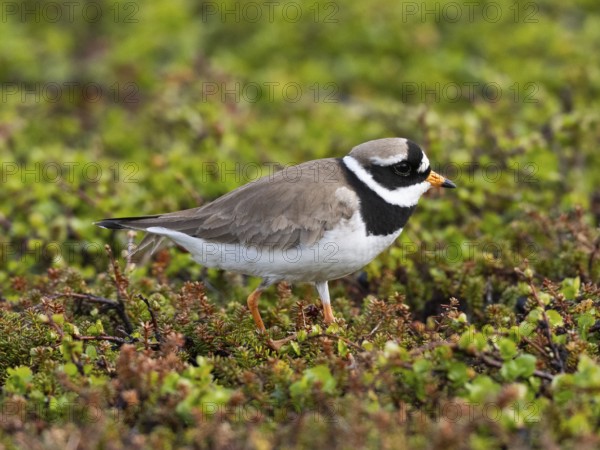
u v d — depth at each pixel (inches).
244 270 469.1
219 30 943.0
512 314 430.0
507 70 822.5
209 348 419.2
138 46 882.1
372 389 350.9
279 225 451.2
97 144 736.3
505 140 616.1
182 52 871.1
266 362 391.2
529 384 356.5
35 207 598.5
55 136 780.6
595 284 466.3
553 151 665.6
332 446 323.3
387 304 447.8
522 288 470.0
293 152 715.4
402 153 467.2
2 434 335.0
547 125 679.1
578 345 369.1
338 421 333.7
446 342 368.2
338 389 355.9
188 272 542.0
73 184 596.7
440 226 600.7
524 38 869.2
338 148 703.1
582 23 956.0
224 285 527.5
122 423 343.6
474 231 560.4
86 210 609.0
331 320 452.8
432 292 511.2
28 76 884.6
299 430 327.9
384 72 853.8
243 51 905.5
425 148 636.7
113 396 355.9
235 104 769.6
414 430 331.9
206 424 327.6
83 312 473.1
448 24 924.6
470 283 488.1
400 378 359.9
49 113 812.0
